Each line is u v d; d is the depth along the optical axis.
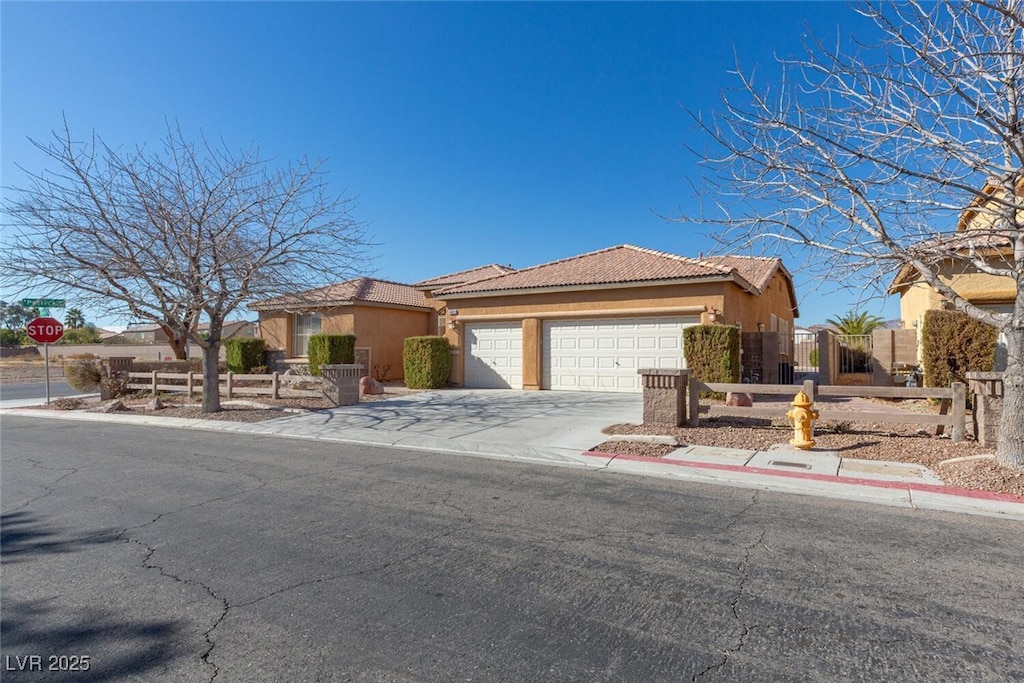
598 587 4.54
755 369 18.30
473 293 20.41
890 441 9.84
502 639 3.77
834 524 6.09
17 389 27.19
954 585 4.58
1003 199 7.23
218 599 4.34
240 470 8.76
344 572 4.83
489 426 12.45
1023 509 6.54
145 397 20.02
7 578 4.73
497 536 5.70
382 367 25.55
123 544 5.49
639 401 15.99
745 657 3.56
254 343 25.23
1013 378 7.56
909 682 3.31
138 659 3.54
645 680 3.32
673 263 18.52
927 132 7.20
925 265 8.02
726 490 7.50
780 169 8.00
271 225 14.80
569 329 19.25
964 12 6.95
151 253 13.91
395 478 8.20
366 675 3.37
